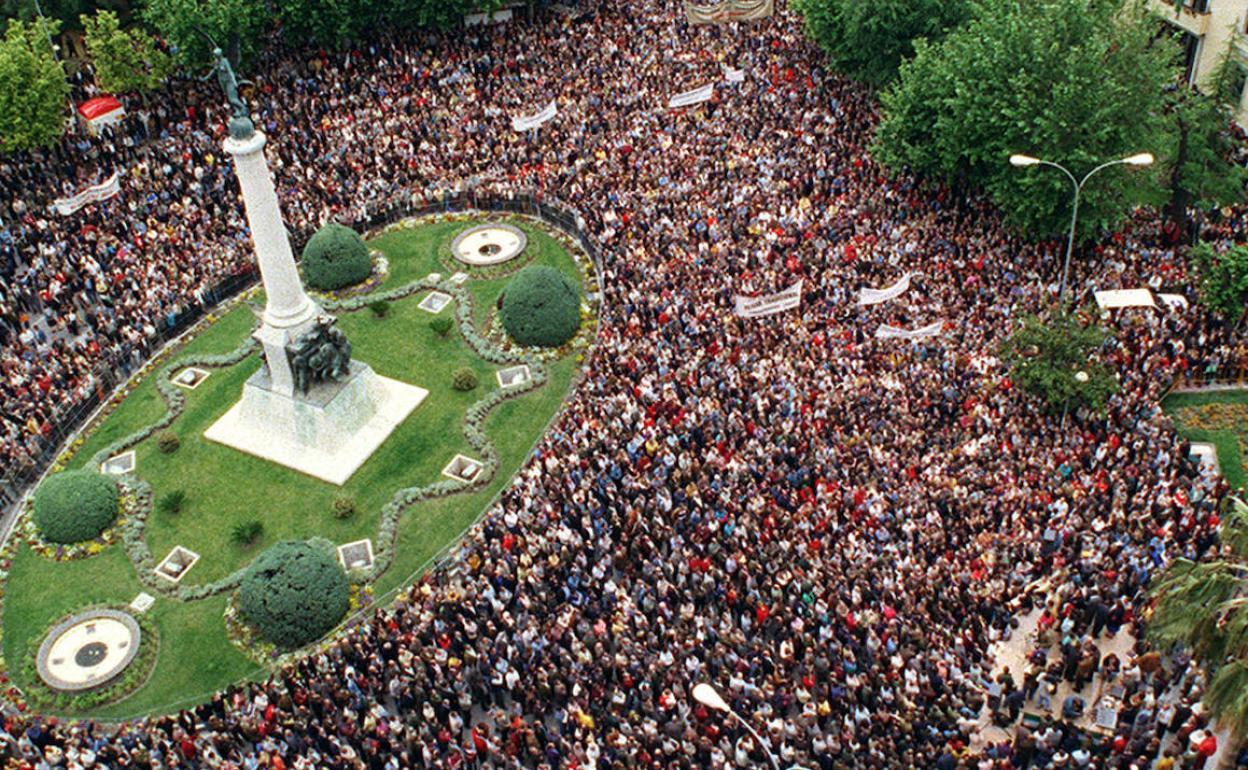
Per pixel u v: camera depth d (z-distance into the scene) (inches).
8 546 1924.2
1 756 1512.1
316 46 3090.6
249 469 2055.9
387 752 1461.6
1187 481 1756.9
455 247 2603.3
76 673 1692.9
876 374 1972.2
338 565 1769.2
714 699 1133.1
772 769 1374.3
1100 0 2346.2
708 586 1599.4
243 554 1892.2
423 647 1579.7
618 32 3093.0
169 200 2554.1
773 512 1688.0
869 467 1769.2
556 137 2738.7
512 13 3243.1
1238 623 1190.3
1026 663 1530.5
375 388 2143.2
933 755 1343.5
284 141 2726.4
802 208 2400.3
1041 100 2196.1
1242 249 2018.9
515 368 2262.6
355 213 2637.8
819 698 1477.6
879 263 2237.9
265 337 2006.6
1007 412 1891.0
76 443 2130.9
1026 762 1385.3
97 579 1861.5
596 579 1641.2
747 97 2792.8
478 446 2069.4
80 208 2511.1
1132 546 1612.9
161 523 1955.0
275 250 1921.8
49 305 2338.8
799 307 2145.7
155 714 1633.9
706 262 2284.7
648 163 2578.7
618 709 1448.1
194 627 1766.7
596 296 2418.8
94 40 2792.8
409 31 3117.6
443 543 1889.8
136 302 2341.3
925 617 1518.2
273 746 1454.2
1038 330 1951.3
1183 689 1416.1
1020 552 1628.9
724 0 3011.8
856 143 2625.5
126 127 2797.7
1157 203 2364.7
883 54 2719.0
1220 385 2075.5
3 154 2711.6
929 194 2472.9
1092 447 1836.9
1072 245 2122.3
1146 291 2060.8
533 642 1544.0
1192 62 2913.4
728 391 1947.6
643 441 1863.9
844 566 1596.9
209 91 2856.8
